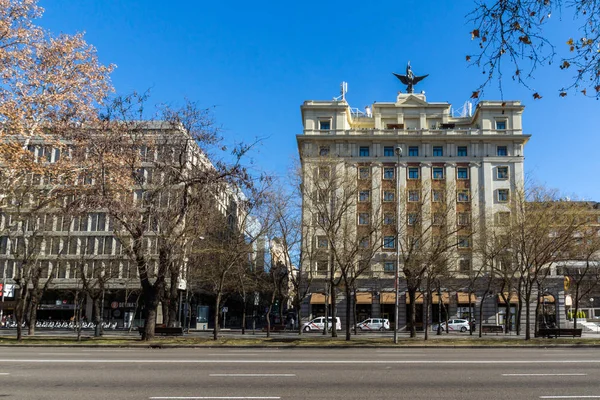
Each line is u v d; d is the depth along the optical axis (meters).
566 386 11.19
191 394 10.05
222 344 25.88
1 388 10.63
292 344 26.14
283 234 40.00
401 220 37.09
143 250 28.88
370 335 42.41
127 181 25.88
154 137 26.89
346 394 10.10
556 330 35.41
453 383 11.50
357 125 67.50
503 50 6.74
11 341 27.45
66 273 58.09
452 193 38.09
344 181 32.84
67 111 23.22
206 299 74.06
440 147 60.91
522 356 18.73
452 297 56.38
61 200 28.67
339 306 56.72
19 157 21.41
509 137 59.59
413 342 28.11
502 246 38.47
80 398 9.57
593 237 37.53
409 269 33.44
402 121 66.06
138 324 57.09
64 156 24.44
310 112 61.75
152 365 14.75
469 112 70.19
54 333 43.47
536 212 34.03
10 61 21.00
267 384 11.27
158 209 26.77
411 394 10.13
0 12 20.64
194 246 36.25
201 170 27.02
